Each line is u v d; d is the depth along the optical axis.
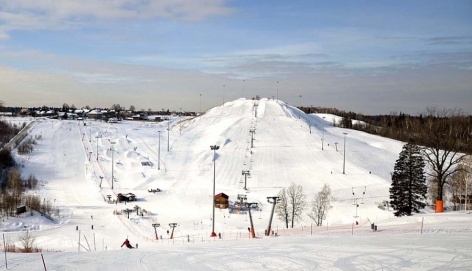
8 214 91.69
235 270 26.92
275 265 27.77
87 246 63.94
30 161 156.75
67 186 131.50
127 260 30.27
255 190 121.12
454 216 49.19
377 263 27.52
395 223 50.19
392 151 180.88
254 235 51.44
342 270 26.16
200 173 141.00
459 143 93.44
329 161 151.75
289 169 142.00
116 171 147.50
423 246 32.12
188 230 78.81
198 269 27.30
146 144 187.50
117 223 89.56
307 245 34.41
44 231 80.56
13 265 29.14
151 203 113.38
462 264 26.86
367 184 122.06
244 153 162.50
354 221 76.62
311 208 93.81
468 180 91.69
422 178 79.75
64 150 177.25
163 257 31.12
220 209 104.12
